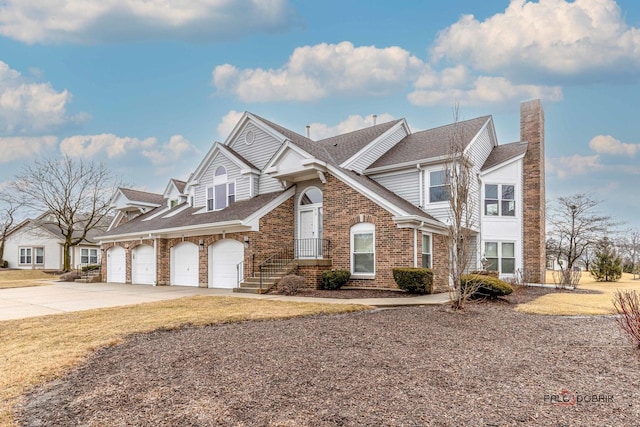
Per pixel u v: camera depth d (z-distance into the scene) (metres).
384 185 18.77
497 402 4.21
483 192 19.12
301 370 5.26
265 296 13.84
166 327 8.41
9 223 40.03
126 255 23.67
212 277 18.91
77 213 36.56
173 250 21.16
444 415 3.88
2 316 10.20
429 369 5.33
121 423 3.85
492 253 19.09
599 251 26.36
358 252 15.53
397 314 9.48
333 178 16.48
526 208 19.75
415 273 13.27
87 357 6.26
